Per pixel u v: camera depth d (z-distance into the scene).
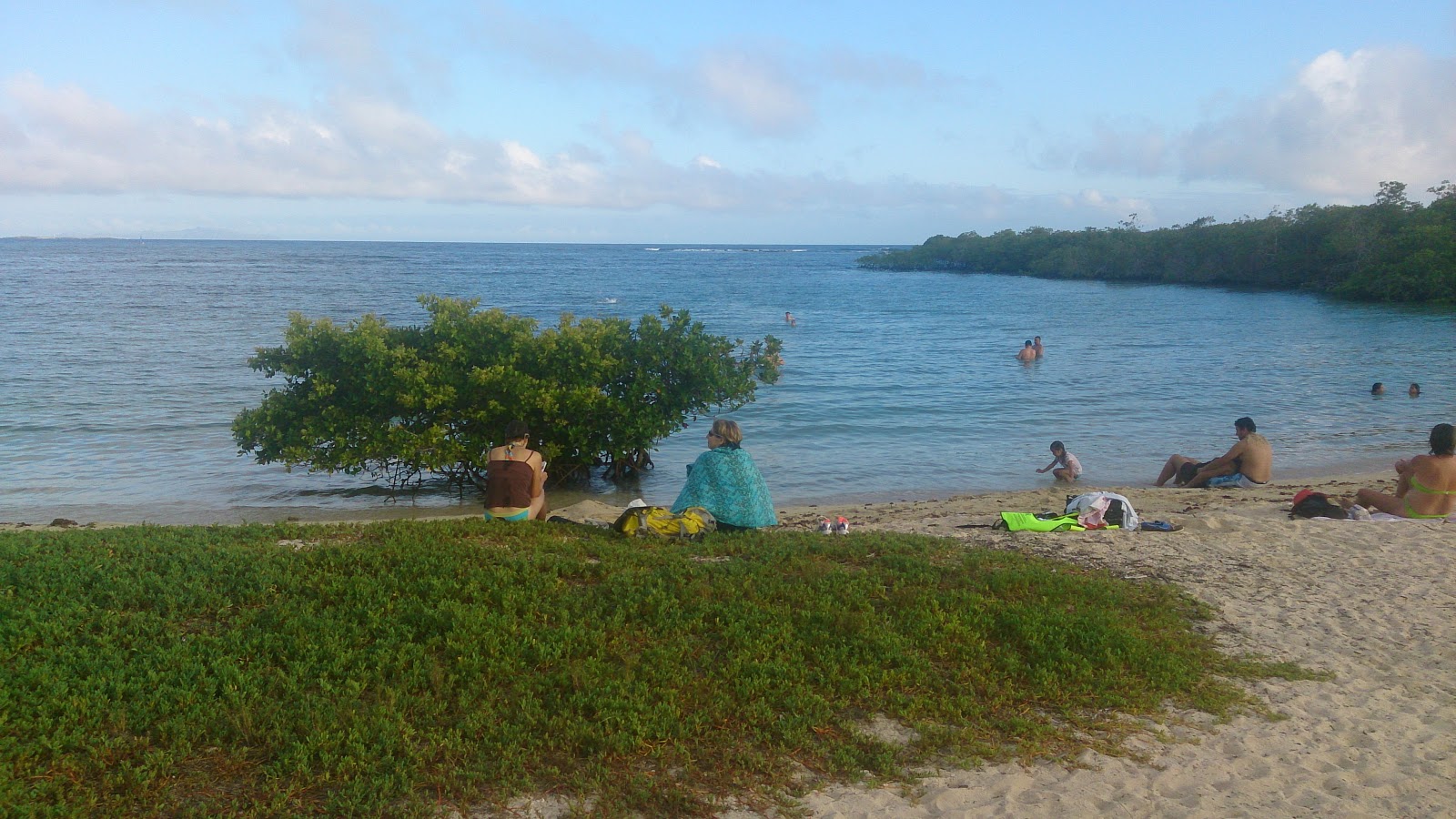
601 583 6.81
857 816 4.13
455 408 13.66
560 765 4.39
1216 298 67.12
